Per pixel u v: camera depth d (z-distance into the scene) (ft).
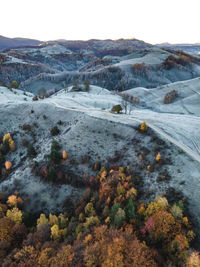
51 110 300.61
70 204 157.17
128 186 139.74
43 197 165.78
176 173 140.67
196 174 134.92
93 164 184.14
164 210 106.11
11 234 126.21
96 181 161.79
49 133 256.73
